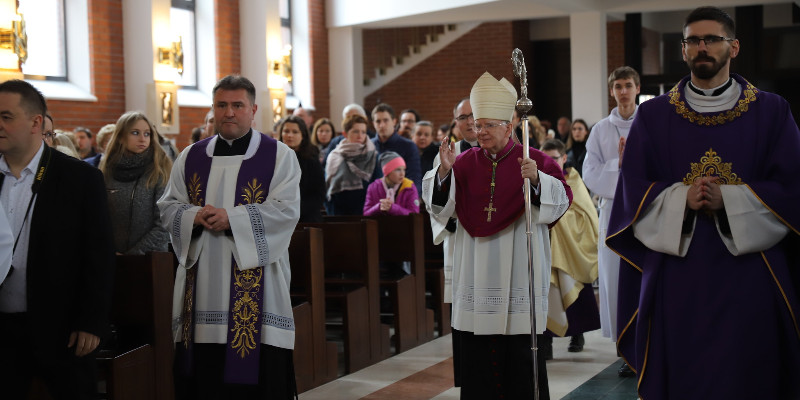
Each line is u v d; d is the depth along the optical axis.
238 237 3.65
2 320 3.29
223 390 3.77
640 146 3.24
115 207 4.68
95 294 3.27
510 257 3.84
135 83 11.37
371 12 14.51
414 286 6.46
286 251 3.89
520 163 3.71
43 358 3.23
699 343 3.11
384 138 7.73
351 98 15.23
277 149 3.87
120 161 4.72
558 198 3.78
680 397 3.14
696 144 3.16
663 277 3.19
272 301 3.79
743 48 15.01
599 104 13.99
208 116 7.44
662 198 3.13
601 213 5.27
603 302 5.47
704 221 3.12
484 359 3.90
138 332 4.19
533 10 13.80
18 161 3.29
